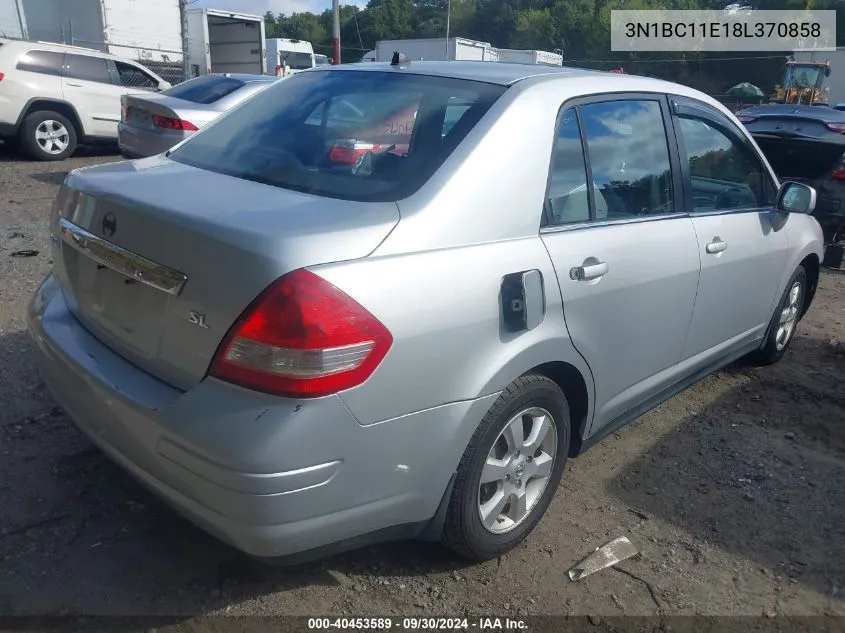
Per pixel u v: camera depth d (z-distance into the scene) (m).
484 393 2.46
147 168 2.89
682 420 4.20
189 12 20.75
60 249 2.79
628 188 3.21
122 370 2.39
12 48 11.00
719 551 3.06
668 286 3.32
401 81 3.05
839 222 7.48
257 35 22.28
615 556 2.97
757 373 4.93
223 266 2.12
